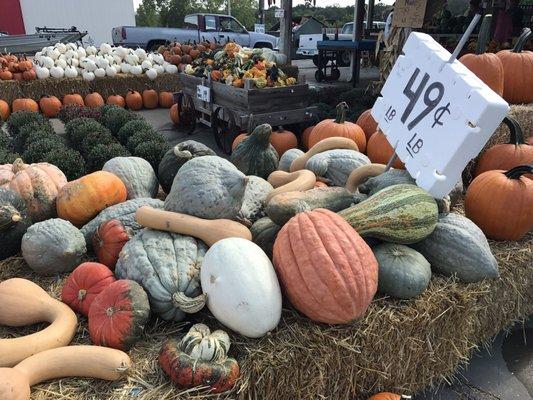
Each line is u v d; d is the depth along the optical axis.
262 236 2.51
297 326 2.09
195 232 2.40
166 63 12.88
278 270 2.12
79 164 4.85
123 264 2.32
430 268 2.46
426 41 2.67
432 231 2.46
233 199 2.51
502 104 2.14
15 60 11.22
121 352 1.94
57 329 2.09
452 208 3.33
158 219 2.43
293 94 6.59
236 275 1.99
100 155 5.09
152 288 2.16
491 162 3.56
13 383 1.72
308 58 27.11
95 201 2.95
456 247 2.48
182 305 2.03
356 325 2.14
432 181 2.44
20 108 10.21
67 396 1.83
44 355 1.90
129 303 2.04
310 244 2.03
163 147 5.02
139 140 5.73
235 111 6.60
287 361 1.96
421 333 2.38
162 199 3.80
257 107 6.34
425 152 2.51
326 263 1.97
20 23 28.39
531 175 3.34
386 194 2.45
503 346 3.08
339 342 2.07
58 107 10.47
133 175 3.39
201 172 2.54
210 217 2.50
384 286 2.30
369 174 3.14
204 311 2.19
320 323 2.12
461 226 2.57
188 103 8.28
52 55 11.59
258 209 2.84
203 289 2.09
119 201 3.10
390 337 2.26
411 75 2.74
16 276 2.64
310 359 2.03
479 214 2.94
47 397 1.83
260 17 27.47
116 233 2.61
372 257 2.12
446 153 2.37
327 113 7.26
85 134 6.37
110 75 11.77
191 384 1.82
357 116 6.89
